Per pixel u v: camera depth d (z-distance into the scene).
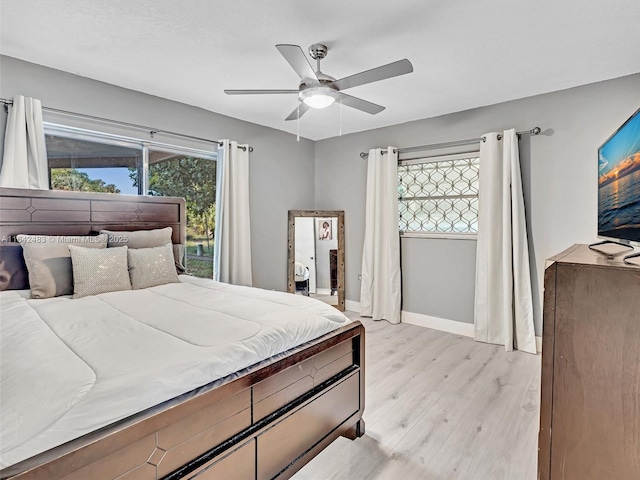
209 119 3.67
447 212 3.84
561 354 1.11
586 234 2.96
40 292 2.23
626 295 1.01
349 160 4.64
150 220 3.16
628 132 1.36
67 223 2.68
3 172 2.40
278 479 1.46
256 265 4.25
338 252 4.69
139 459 1.01
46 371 1.11
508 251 3.23
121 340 1.39
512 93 3.15
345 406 1.86
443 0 1.82
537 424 2.07
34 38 2.22
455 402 2.33
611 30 2.10
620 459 1.02
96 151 2.96
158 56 2.46
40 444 0.86
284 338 1.55
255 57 2.47
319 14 1.95
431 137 3.88
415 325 4.07
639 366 0.99
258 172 4.22
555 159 3.10
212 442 1.22
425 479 1.64
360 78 2.12
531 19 1.99
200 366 1.22
